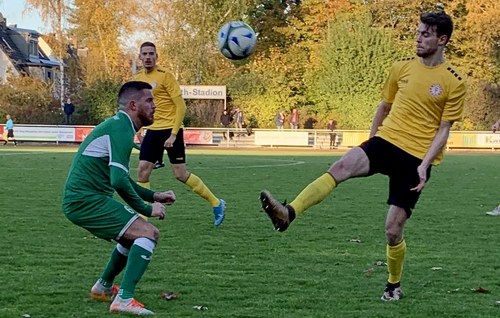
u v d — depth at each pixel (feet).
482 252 29.53
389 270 21.38
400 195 20.77
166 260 26.86
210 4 183.73
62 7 182.80
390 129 20.88
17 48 243.60
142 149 34.71
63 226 34.88
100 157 19.56
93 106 165.68
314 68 185.88
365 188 58.39
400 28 191.21
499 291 22.49
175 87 34.50
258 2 189.98
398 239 20.98
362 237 32.94
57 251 28.25
